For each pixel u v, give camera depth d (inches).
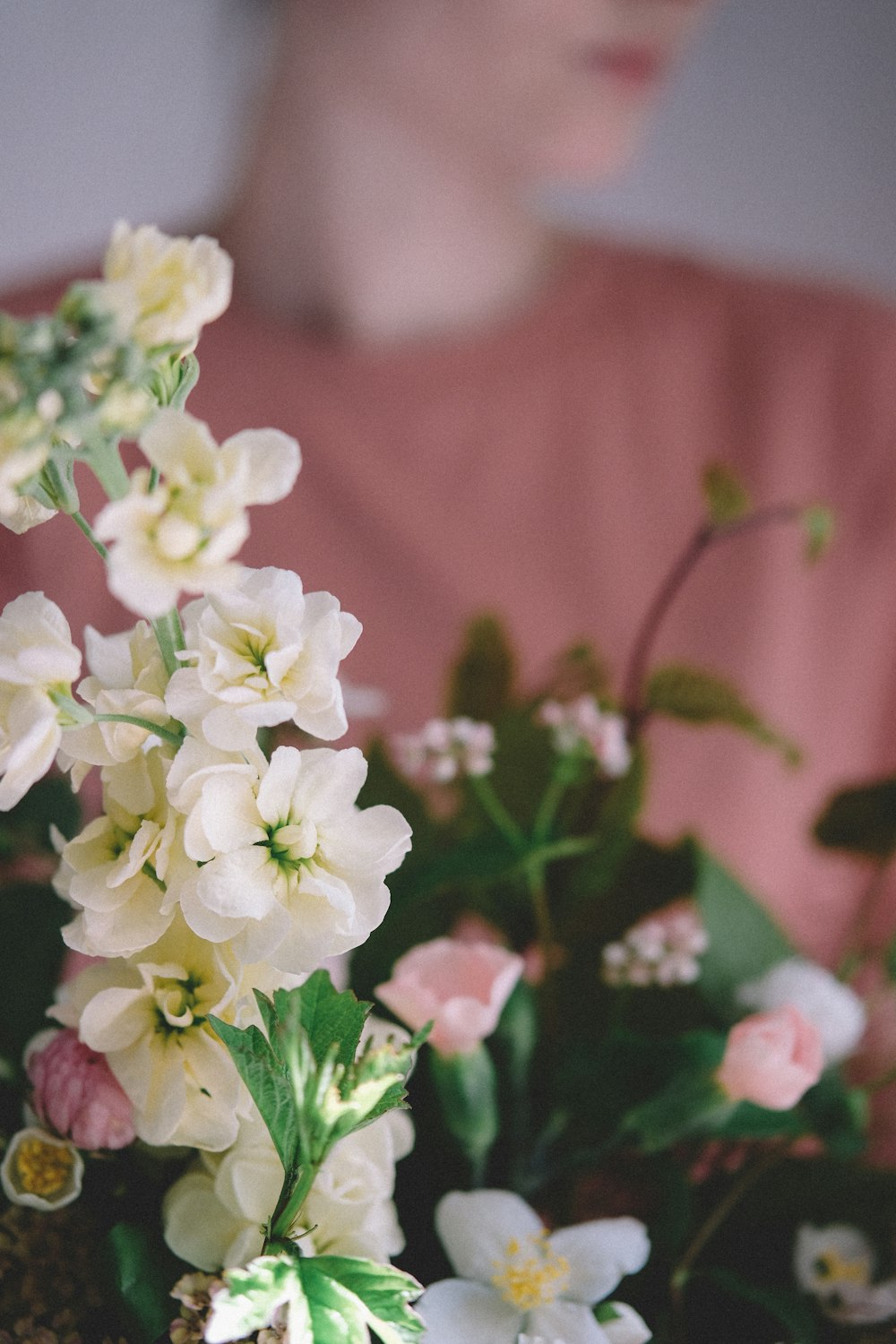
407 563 38.4
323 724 14.4
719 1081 16.1
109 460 13.9
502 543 38.8
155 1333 15.1
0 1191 16.2
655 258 40.7
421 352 38.7
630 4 34.5
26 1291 15.7
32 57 36.8
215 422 38.3
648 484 39.5
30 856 18.7
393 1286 14.2
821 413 39.9
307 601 14.7
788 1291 16.6
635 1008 18.5
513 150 37.1
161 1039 14.9
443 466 38.6
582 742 18.5
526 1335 15.5
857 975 20.6
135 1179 15.9
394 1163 16.7
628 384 39.4
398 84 36.0
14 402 13.3
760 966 19.0
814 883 38.6
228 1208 15.2
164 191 38.9
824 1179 17.3
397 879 17.9
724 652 38.9
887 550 39.6
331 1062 14.2
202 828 14.2
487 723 20.0
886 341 40.1
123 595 13.5
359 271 37.9
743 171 40.8
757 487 39.5
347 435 38.2
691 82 39.6
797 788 39.0
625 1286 16.6
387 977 17.9
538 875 18.4
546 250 39.4
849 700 40.1
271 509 38.2
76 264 39.5
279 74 37.0
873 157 40.4
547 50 35.1
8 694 14.4
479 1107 16.2
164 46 37.2
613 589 39.2
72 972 19.4
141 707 14.6
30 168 38.0
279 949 14.4
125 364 13.5
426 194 37.4
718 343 40.2
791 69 39.6
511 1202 16.1
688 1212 16.7
